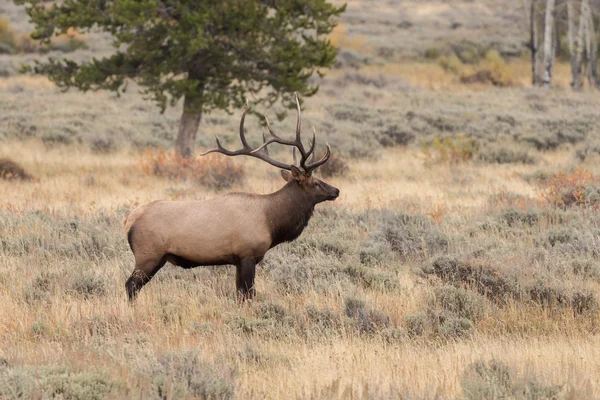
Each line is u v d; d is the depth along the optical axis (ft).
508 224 179.52
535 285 120.47
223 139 379.35
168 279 128.26
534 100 565.94
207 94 285.84
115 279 126.93
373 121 447.42
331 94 570.87
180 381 74.90
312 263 134.62
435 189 240.73
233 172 250.98
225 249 112.37
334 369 87.10
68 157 312.50
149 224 112.06
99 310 108.99
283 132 404.16
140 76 287.48
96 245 149.38
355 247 152.35
